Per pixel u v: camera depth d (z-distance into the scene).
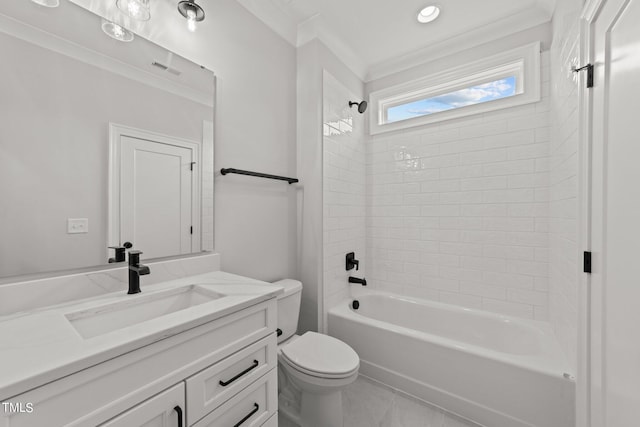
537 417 1.27
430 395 1.58
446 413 1.51
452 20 1.88
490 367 1.40
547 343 1.54
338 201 2.18
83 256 0.98
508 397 1.35
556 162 1.60
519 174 1.91
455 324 2.07
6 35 0.83
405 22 1.91
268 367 1.02
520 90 1.94
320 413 1.33
